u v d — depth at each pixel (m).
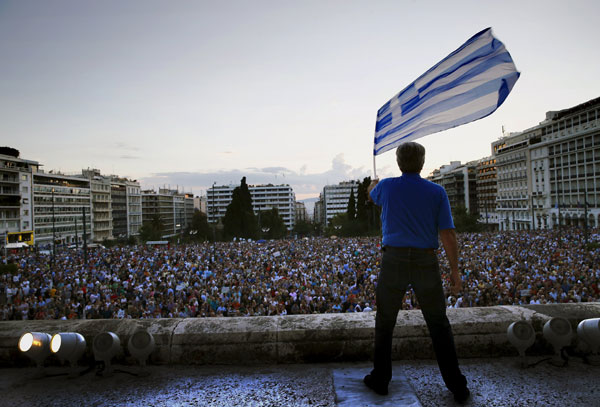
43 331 3.08
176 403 2.39
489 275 20.41
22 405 2.42
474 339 3.03
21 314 16.05
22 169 90.88
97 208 124.62
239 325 3.14
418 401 2.31
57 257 40.41
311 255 33.56
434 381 2.62
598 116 78.81
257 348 3.02
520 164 107.25
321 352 3.01
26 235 87.44
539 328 3.03
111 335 2.85
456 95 2.69
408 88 3.05
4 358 3.04
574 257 26.53
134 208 151.62
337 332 3.02
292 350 3.02
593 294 15.45
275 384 2.64
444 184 156.38
